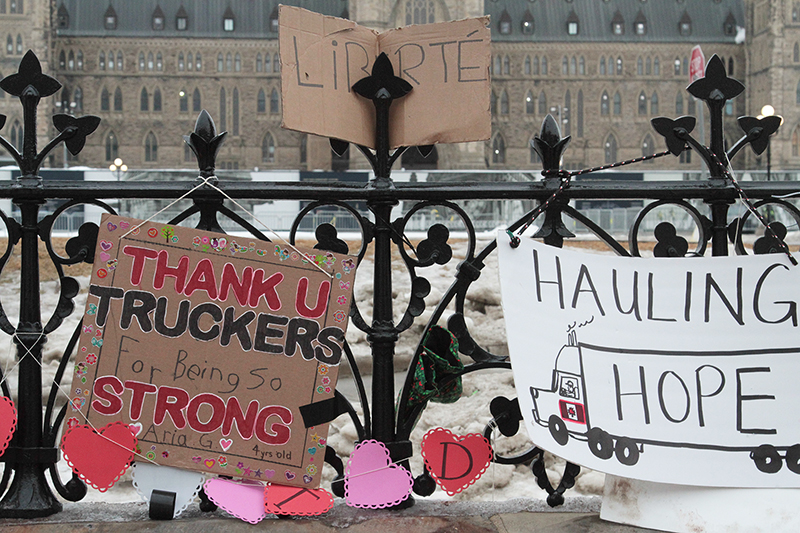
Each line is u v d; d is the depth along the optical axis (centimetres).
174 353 230
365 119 243
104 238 230
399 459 242
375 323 242
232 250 233
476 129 239
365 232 240
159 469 230
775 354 231
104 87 8744
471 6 8788
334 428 595
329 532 224
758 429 225
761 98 9175
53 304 1060
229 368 231
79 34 8712
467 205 3031
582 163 9119
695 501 221
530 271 238
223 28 8925
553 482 503
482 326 900
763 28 9131
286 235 2248
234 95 8869
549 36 9194
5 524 224
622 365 234
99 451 227
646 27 9294
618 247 246
